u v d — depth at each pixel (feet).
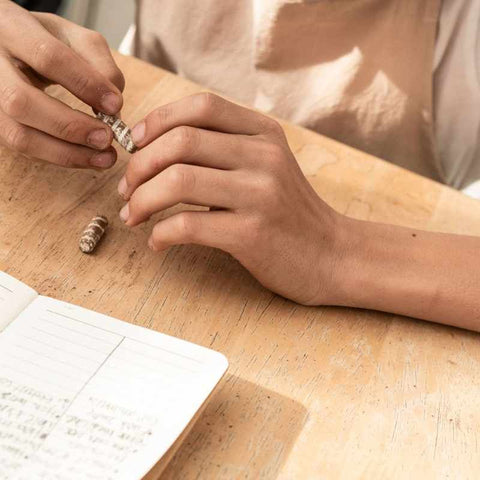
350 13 2.87
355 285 2.27
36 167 2.42
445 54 2.93
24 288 2.11
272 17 2.90
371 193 2.57
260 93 3.10
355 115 3.01
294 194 2.23
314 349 2.19
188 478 1.94
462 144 3.05
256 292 2.28
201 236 2.17
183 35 3.11
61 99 2.61
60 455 1.86
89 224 2.31
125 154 2.52
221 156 2.18
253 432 2.02
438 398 2.15
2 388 1.94
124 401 1.95
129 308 2.19
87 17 4.39
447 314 2.28
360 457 2.02
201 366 2.02
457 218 2.55
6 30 2.27
